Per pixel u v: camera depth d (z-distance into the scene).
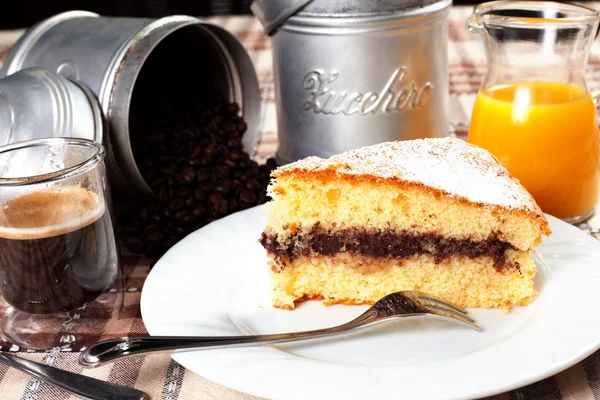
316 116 0.64
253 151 0.69
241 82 0.70
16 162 0.52
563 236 0.55
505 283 0.52
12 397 0.46
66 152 0.52
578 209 0.60
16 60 0.63
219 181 0.62
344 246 0.53
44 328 0.51
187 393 0.46
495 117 0.60
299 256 0.54
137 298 0.54
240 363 0.45
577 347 0.45
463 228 0.52
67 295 0.50
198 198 0.60
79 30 0.63
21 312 0.52
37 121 0.55
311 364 0.45
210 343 0.46
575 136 0.58
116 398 0.45
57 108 0.56
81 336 0.50
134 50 0.59
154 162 0.62
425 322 0.50
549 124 0.58
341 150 0.64
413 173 0.53
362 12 0.60
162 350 0.45
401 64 0.62
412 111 0.63
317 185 0.52
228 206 0.61
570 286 0.51
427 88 0.63
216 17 1.17
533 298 0.51
